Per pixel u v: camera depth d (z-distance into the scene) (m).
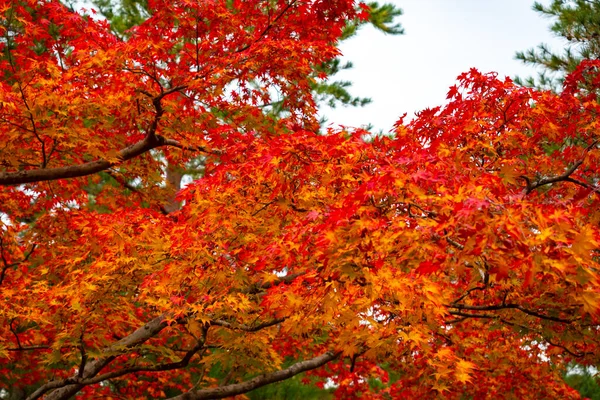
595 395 13.81
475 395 7.71
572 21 10.61
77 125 5.77
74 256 6.57
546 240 3.22
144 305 6.48
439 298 4.13
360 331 4.54
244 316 5.28
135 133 7.47
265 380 7.36
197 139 6.69
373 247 3.85
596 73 6.18
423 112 5.38
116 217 5.71
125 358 7.37
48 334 7.48
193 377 11.21
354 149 4.38
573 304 5.12
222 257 4.98
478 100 5.46
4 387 10.16
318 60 6.50
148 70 6.36
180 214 5.91
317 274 4.33
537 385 7.75
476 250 3.18
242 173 5.17
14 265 8.30
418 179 3.92
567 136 5.89
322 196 4.98
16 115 5.62
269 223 5.29
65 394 6.71
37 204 8.55
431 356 5.09
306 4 6.49
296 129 5.67
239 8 6.66
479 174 4.80
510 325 5.82
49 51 7.07
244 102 6.97
